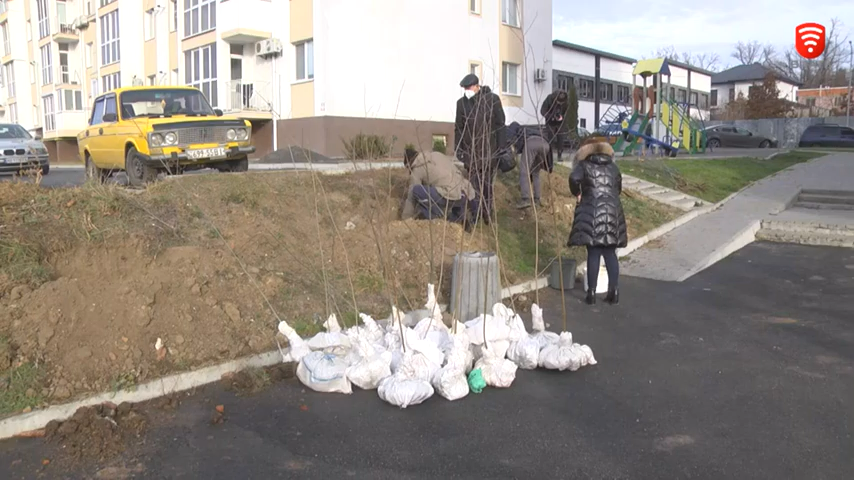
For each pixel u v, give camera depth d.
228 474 3.89
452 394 4.96
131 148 10.02
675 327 6.82
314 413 4.73
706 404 4.88
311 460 4.06
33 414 4.39
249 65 25.28
